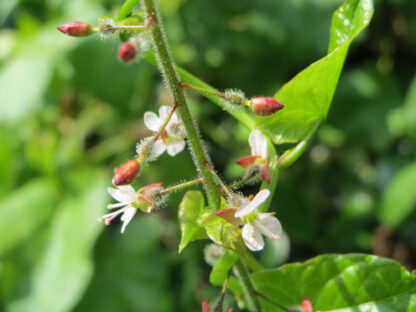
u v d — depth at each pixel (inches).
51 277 6.1
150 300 6.3
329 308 3.6
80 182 6.6
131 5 3.3
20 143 6.8
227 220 3.2
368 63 6.7
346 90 6.5
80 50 6.1
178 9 6.8
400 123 6.3
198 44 6.7
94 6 6.5
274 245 5.9
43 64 6.4
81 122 7.1
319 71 3.4
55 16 6.7
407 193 5.8
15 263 6.2
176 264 6.4
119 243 6.6
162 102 6.6
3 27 8.0
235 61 6.7
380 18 6.6
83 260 6.1
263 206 3.4
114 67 6.1
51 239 6.3
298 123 3.6
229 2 6.6
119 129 7.0
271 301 3.6
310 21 6.3
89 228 6.2
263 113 3.3
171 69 3.3
